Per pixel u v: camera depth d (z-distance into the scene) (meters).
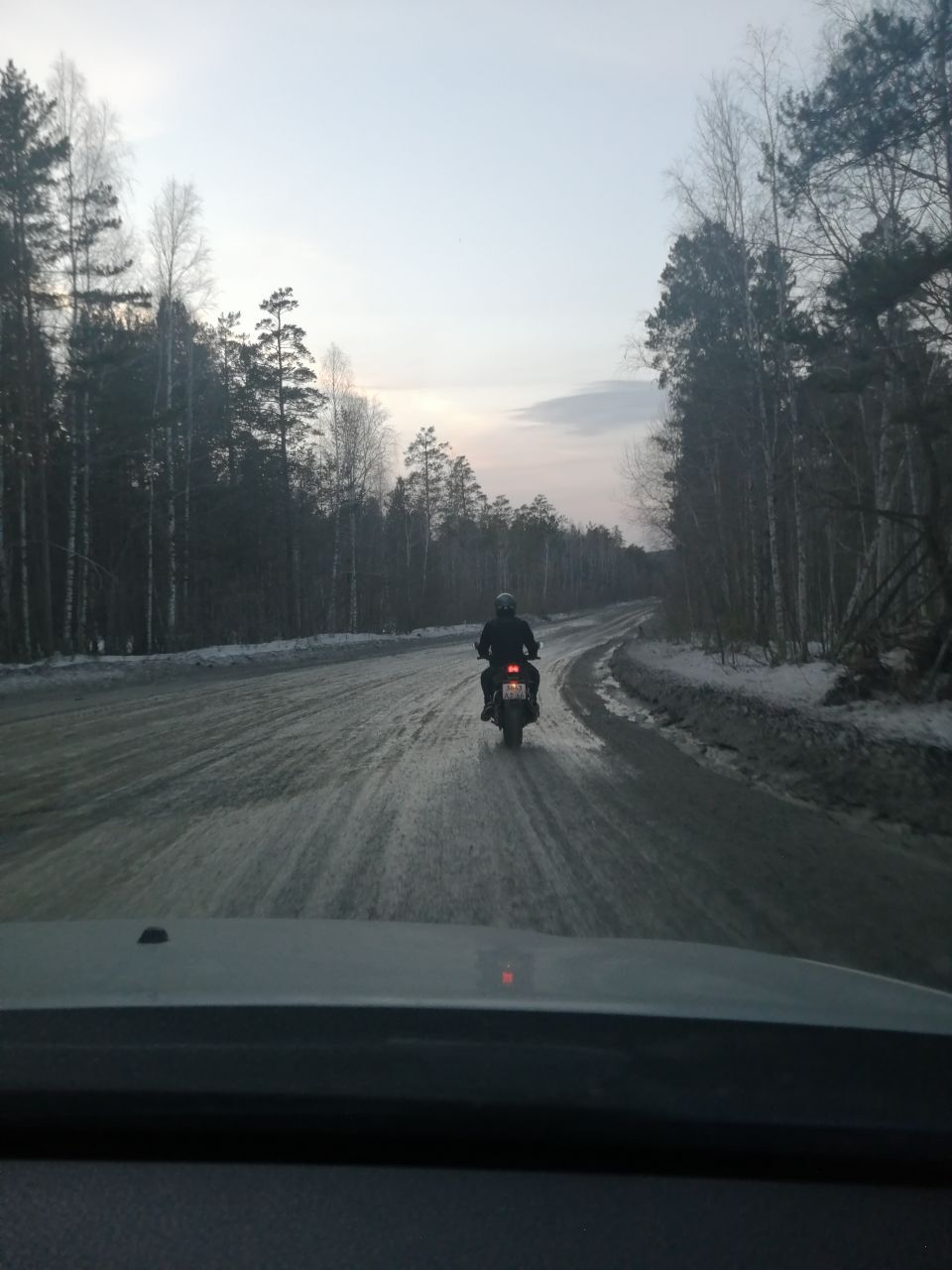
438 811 8.86
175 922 4.30
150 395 37.12
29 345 29.61
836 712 12.94
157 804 9.12
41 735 13.74
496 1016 2.89
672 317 29.81
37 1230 2.36
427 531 72.81
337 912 5.88
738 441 25.12
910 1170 2.59
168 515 37.78
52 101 29.97
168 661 28.16
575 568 137.50
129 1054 2.70
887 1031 2.82
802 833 8.18
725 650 26.23
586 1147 2.61
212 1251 2.29
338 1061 2.69
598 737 14.04
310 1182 2.52
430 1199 2.46
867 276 11.90
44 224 29.98
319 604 59.03
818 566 26.19
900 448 15.63
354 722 15.30
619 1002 3.05
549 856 7.25
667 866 7.02
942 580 13.27
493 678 12.88
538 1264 2.26
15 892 6.28
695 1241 2.34
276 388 48.59
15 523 34.94
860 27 12.48
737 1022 2.88
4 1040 2.75
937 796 8.61
